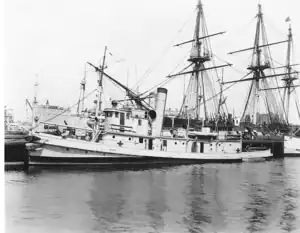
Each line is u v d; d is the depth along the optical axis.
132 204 17.45
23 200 17.61
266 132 61.94
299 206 17.75
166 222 14.48
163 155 34.75
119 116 33.47
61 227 13.58
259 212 16.44
